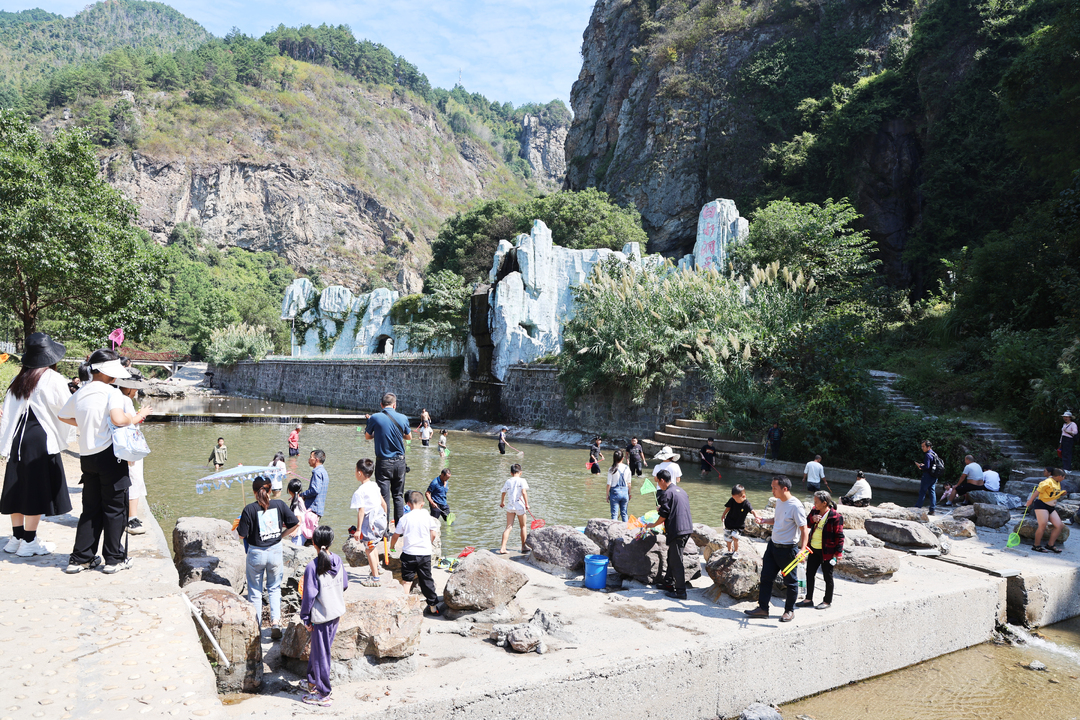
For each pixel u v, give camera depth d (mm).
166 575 6508
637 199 74000
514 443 30250
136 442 6449
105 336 25766
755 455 23109
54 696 4469
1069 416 17547
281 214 163375
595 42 92188
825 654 7457
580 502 16750
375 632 5727
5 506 6605
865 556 9133
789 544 7387
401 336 49844
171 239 146250
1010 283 27562
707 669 6645
